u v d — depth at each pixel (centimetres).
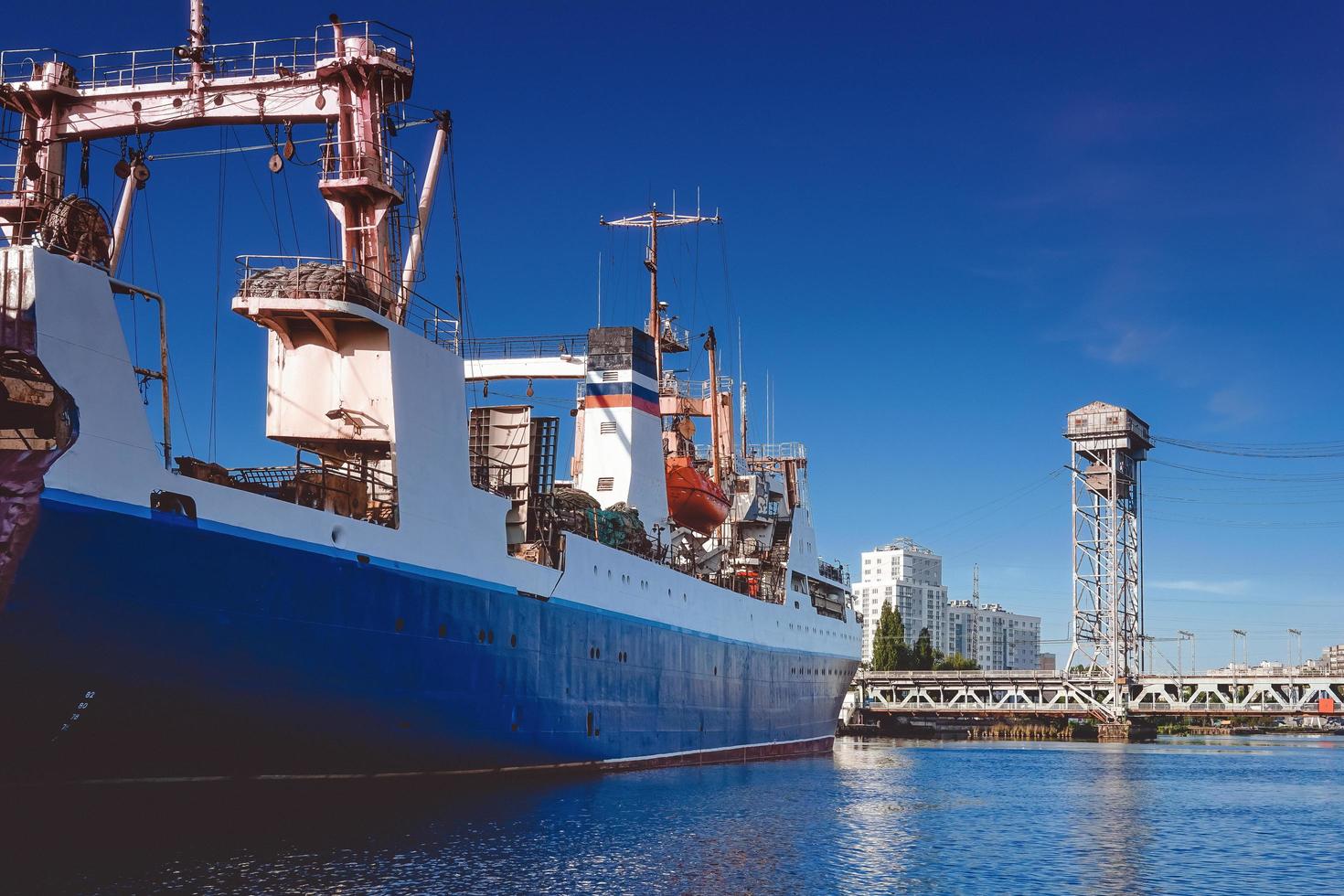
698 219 5784
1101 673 12262
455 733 3194
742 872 2497
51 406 2234
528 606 3538
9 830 2219
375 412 3064
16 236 2770
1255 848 3150
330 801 2850
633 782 3978
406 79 3347
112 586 2244
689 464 5528
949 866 2705
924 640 16038
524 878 2298
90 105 3197
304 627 2642
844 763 5966
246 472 2925
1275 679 10750
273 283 3016
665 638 4512
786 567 6103
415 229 3484
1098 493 11994
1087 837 3291
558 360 5034
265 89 3241
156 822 2441
